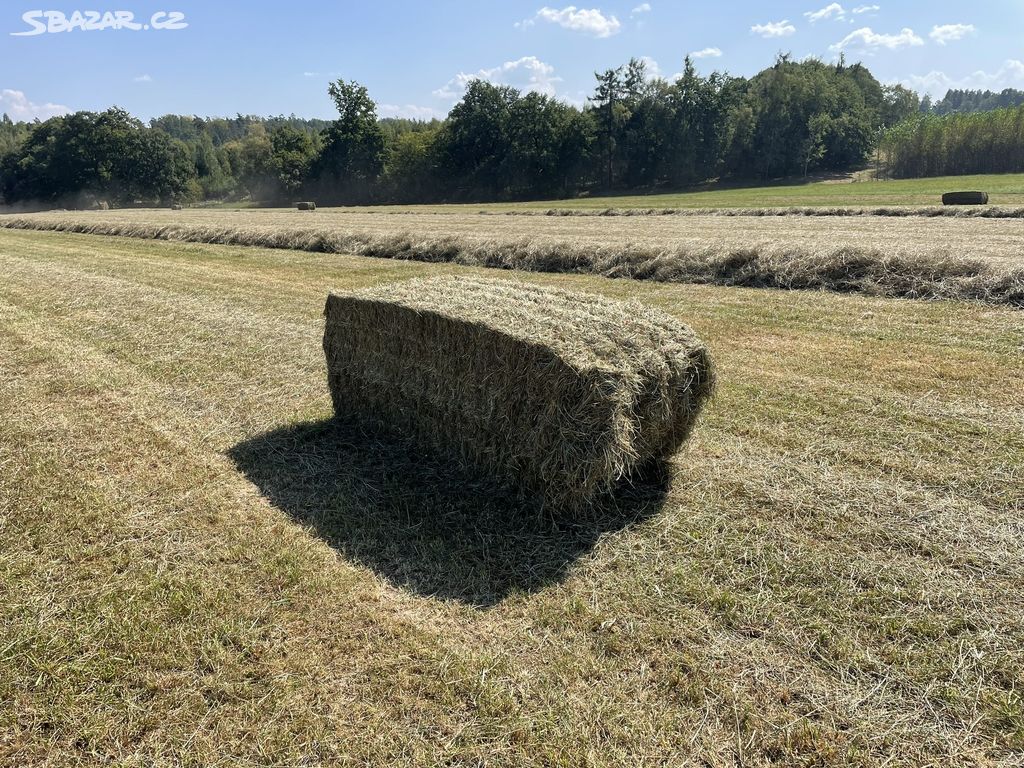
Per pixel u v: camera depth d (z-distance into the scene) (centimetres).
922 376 646
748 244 1255
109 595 345
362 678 288
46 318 995
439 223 2750
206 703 277
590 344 410
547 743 254
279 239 1970
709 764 245
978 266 961
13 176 7825
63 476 482
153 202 7925
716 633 312
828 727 260
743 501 429
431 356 479
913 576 346
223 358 779
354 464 498
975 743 252
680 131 6144
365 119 7131
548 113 6388
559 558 376
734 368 693
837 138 5944
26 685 289
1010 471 450
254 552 383
